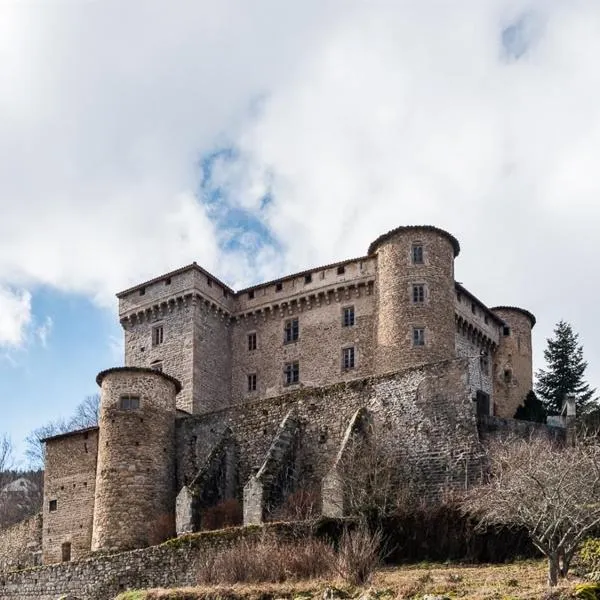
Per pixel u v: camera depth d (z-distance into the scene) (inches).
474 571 1202.0
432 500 1486.2
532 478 1137.4
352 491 1443.2
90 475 2007.9
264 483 1599.4
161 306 2502.5
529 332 2645.2
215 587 1112.8
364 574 1109.1
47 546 2014.0
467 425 1587.1
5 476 3304.6
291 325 2463.1
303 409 1798.7
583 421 1696.6
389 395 1697.8
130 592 1174.3
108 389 1930.4
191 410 2351.1
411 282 2208.4
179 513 1707.7
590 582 964.6
